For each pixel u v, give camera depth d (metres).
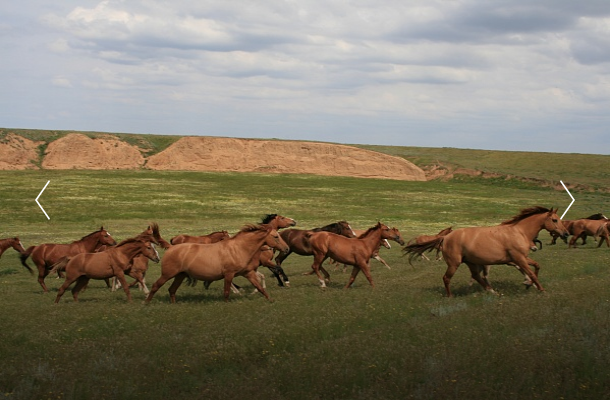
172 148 106.50
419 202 61.34
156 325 11.81
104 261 16.25
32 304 15.68
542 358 8.12
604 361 7.89
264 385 7.87
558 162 99.19
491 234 14.98
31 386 8.13
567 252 25.64
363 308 12.84
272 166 103.38
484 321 10.61
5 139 98.12
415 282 17.64
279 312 12.66
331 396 7.52
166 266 15.45
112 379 8.38
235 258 15.37
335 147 108.62
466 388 7.30
